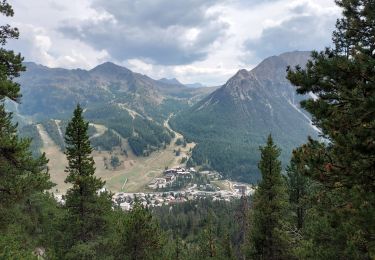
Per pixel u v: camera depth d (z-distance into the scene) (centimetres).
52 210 3900
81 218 2792
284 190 2953
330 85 1278
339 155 1177
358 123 1188
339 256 1681
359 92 1208
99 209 2836
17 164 1650
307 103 1308
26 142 1600
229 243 4978
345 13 1346
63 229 2775
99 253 2723
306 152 1305
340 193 1367
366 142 1123
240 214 3841
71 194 2795
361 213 1118
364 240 1292
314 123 1459
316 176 1252
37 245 2811
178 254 4909
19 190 1623
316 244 1847
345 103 1270
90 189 2795
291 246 2789
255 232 3017
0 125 1661
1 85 1509
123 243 2667
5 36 1753
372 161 1155
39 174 1764
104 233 2848
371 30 1315
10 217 1748
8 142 1535
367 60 1167
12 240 1605
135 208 2788
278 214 2934
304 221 2869
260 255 3019
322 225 1828
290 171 3056
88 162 2844
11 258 1452
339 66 1188
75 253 2578
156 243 2741
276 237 2902
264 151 3066
